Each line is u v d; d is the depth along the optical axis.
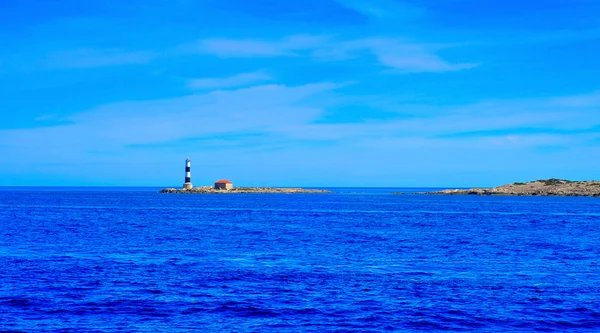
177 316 27.92
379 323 26.98
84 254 48.44
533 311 28.94
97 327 26.20
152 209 145.75
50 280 35.78
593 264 43.91
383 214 126.75
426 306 29.78
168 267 41.25
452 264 43.69
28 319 27.25
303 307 29.59
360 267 41.88
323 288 33.94
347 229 79.25
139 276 37.41
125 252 50.06
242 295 32.03
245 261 44.72
